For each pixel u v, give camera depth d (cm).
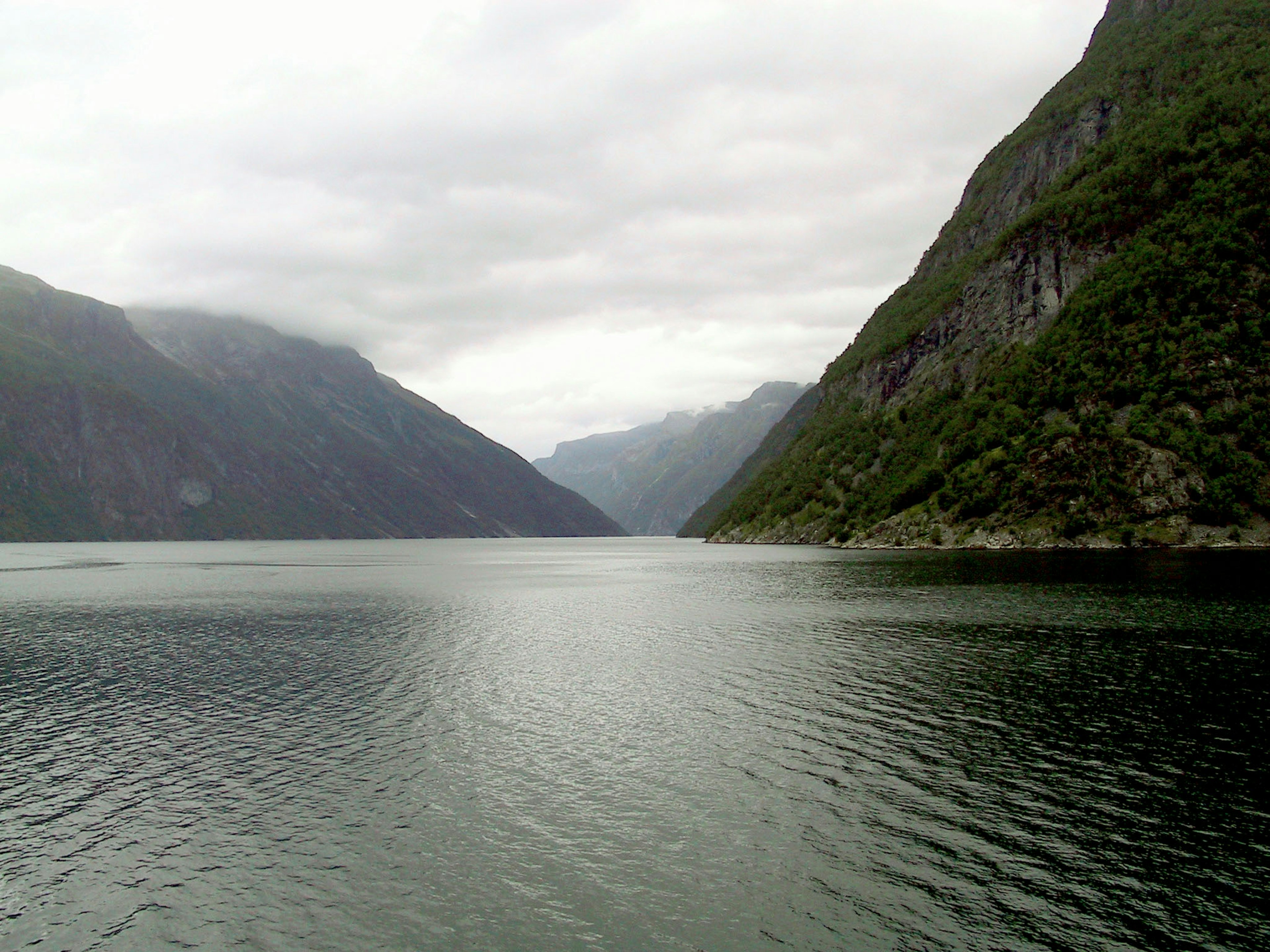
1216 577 8619
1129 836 2231
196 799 2609
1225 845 2175
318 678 4400
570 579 12356
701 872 2066
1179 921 1817
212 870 2134
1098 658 4503
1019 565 10944
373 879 2066
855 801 2494
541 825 2356
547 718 3475
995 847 2175
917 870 2059
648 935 1794
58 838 2344
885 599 7625
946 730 3200
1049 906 1880
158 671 4656
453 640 5716
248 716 3616
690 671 4438
